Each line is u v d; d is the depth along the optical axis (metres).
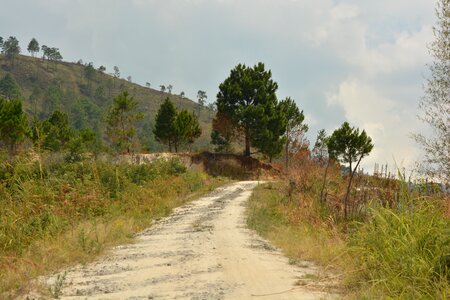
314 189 21.47
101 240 11.41
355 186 15.66
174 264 8.53
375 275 6.05
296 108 51.00
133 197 21.80
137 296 6.12
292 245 10.46
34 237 10.49
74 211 15.10
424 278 5.31
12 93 167.25
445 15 11.39
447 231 6.13
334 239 10.47
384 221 6.79
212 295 6.01
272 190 30.03
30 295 6.25
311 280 6.75
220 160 49.56
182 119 55.56
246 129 51.38
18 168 14.97
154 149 152.50
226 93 51.72
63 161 26.66
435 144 10.61
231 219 17.59
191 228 15.02
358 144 21.66
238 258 8.94
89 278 7.49
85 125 173.25
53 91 191.50
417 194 7.54
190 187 31.97
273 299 5.70
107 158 33.47
